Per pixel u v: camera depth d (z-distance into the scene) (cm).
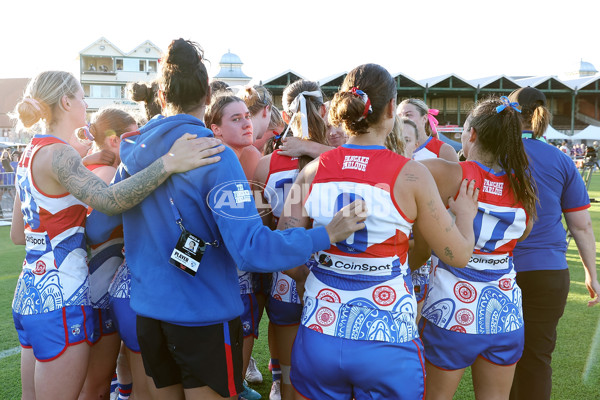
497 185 209
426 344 219
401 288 183
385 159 183
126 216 196
